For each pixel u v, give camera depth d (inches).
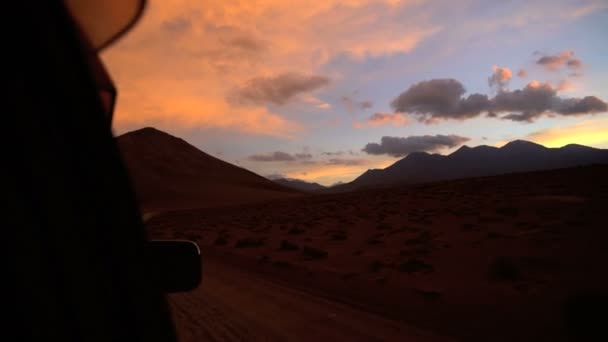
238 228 1953.7
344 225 1491.1
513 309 443.2
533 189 2012.8
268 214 2714.1
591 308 342.0
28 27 48.1
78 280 51.3
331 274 693.3
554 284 529.0
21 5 47.6
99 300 53.2
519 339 357.1
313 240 1200.8
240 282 657.6
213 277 713.0
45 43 49.3
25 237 47.6
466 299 494.3
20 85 47.9
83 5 61.6
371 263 719.1
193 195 7263.8
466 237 975.0
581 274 568.7
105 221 54.4
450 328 390.3
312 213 2352.4
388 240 1047.6
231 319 426.6
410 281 603.5
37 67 48.9
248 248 1173.7
